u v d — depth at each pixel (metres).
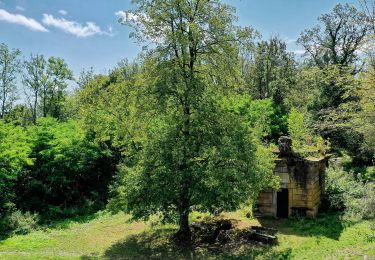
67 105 52.28
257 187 18.89
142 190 18.09
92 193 31.42
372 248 15.89
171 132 18.61
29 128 31.42
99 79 26.42
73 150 30.44
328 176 25.75
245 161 18.06
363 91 19.86
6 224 23.41
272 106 47.69
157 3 17.98
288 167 21.88
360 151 34.72
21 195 28.02
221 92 19.33
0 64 49.72
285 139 21.94
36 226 24.47
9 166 24.83
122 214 26.83
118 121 23.12
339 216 21.17
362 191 23.47
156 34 18.53
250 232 19.20
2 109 50.78
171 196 18.00
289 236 18.84
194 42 18.36
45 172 29.22
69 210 28.53
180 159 17.91
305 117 38.75
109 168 34.66
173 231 21.25
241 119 19.47
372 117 20.05
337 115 25.55
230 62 19.09
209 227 20.64
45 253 17.92
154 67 18.83
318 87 41.78
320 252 16.17
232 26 18.59
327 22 45.44
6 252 18.19
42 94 52.31
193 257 16.95
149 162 18.56
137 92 19.16
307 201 21.44
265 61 54.50
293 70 56.62
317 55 47.78
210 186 17.47
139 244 19.42
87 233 22.39
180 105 19.19
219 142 18.20
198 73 19.36
